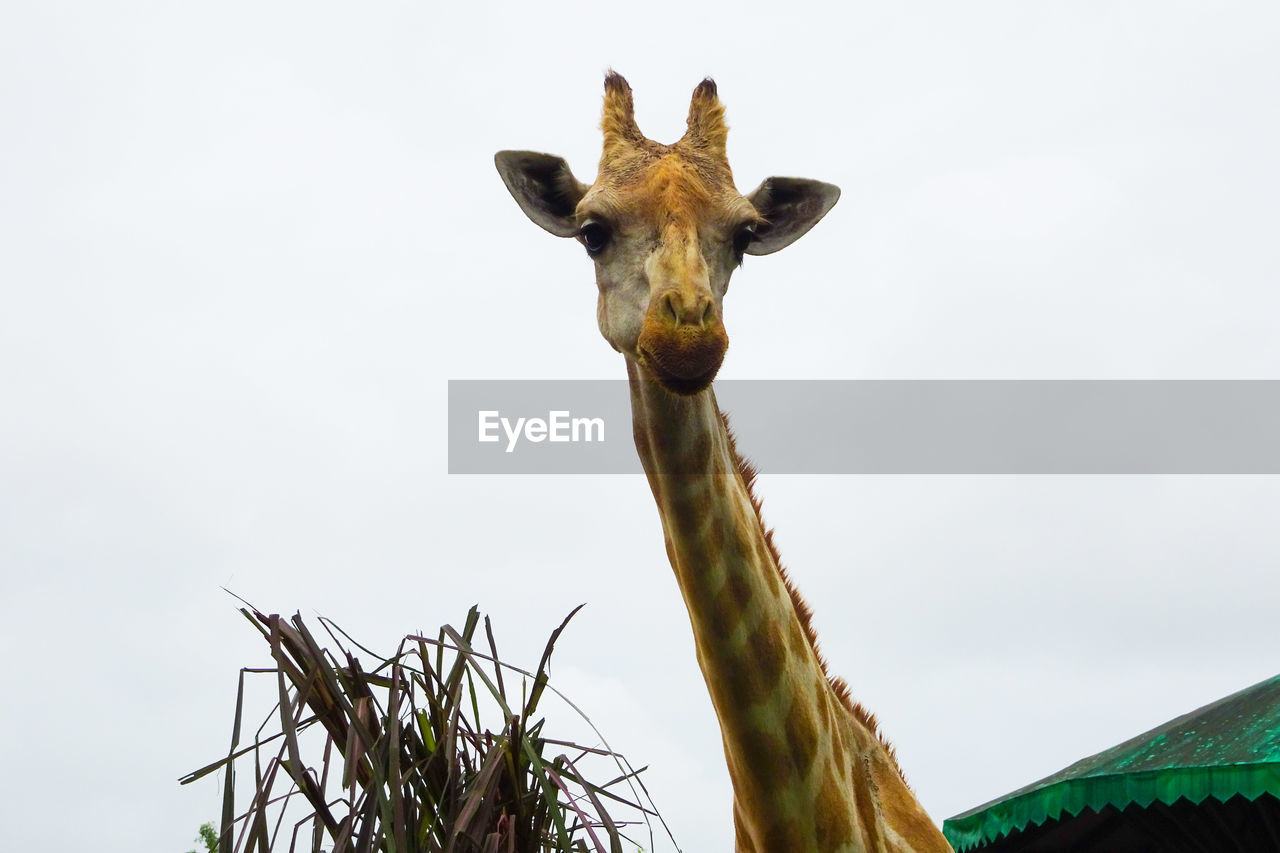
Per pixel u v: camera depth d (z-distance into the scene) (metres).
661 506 4.80
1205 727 5.27
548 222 5.32
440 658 3.91
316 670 3.70
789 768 4.51
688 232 4.57
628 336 4.65
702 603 4.57
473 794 3.63
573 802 3.56
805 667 4.70
